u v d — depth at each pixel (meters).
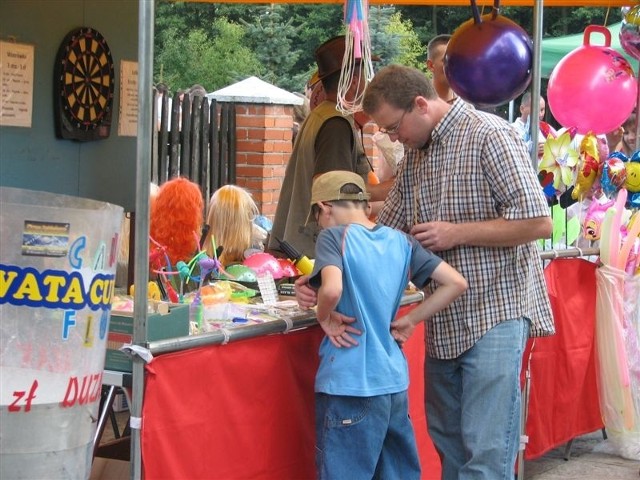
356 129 5.16
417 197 4.01
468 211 3.84
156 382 3.26
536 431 5.56
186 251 4.09
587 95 5.32
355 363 3.68
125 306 3.56
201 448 3.47
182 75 21.16
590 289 5.91
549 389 5.65
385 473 3.90
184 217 4.08
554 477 5.91
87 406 2.95
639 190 5.86
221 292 3.97
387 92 3.85
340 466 3.68
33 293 2.79
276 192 9.94
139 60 3.18
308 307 3.81
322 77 4.84
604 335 5.90
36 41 4.49
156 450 3.28
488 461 3.90
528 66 4.60
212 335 3.46
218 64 21.20
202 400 3.46
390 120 3.88
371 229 3.78
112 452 4.30
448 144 3.89
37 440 2.83
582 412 6.05
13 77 4.38
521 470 5.36
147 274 3.22
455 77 4.60
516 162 3.75
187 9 21.98
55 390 2.85
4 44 4.31
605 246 5.82
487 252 3.87
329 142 4.70
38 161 4.57
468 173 3.82
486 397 3.90
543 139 5.73
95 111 4.89
